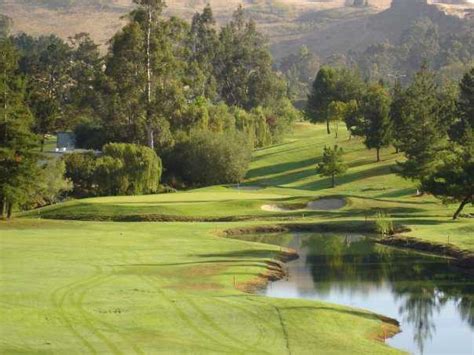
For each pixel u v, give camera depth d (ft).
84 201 306.76
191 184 431.43
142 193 381.40
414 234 229.04
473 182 264.52
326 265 186.50
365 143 437.58
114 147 380.58
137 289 132.67
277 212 293.02
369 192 368.48
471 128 376.48
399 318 131.85
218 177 425.69
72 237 213.46
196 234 231.09
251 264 174.50
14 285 129.80
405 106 433.48
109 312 113.29
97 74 429.79
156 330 105.09
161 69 409.90
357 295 149.89
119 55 404.36
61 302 118.21
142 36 403.75
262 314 117.91
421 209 301.84
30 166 265.13
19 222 255.29
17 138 262.06
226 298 128.77
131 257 175.11
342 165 390.83
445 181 271.69
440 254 204.03
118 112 419.54
